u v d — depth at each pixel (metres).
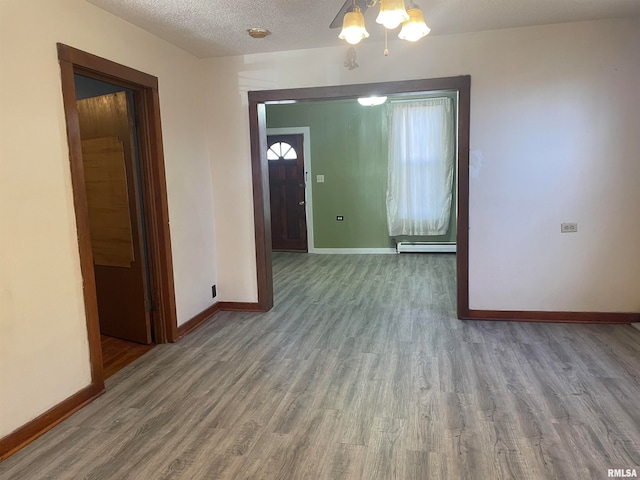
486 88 3.69
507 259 3.86
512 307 3.91
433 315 4.14
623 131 3.55
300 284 5.49
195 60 4.06
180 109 3.80
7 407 2.20
